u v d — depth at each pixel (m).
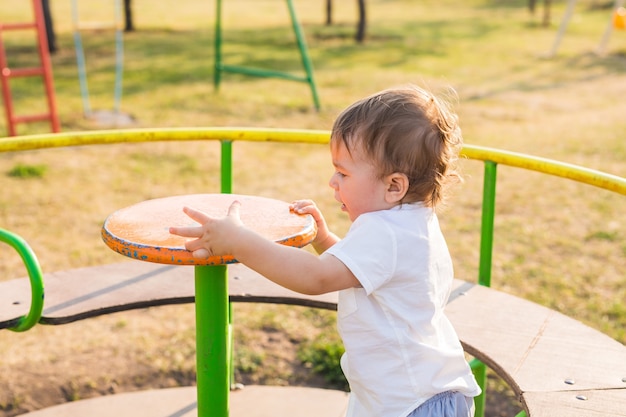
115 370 3.51
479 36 16.00
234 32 15.84
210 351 1.83
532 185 6.51
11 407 3.19
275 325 3.99
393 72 11.62
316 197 6.09
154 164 6.86
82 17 17.39
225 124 8.27
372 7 22.19
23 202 5.74
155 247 1.59
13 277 4.44
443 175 1.65
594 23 18.95
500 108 9.45
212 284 1.80
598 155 7.24
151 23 16.91
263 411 3.03
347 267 1.54
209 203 1.96
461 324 2.24
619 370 1.98
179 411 3.01
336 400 3.12
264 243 1.54
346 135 1.61
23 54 12.49
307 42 14.60
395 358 1.60
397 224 1.59
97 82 10.40
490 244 2.53
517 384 1.90
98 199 5.88
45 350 3.70
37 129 7.93
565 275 4.66
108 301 2.31
